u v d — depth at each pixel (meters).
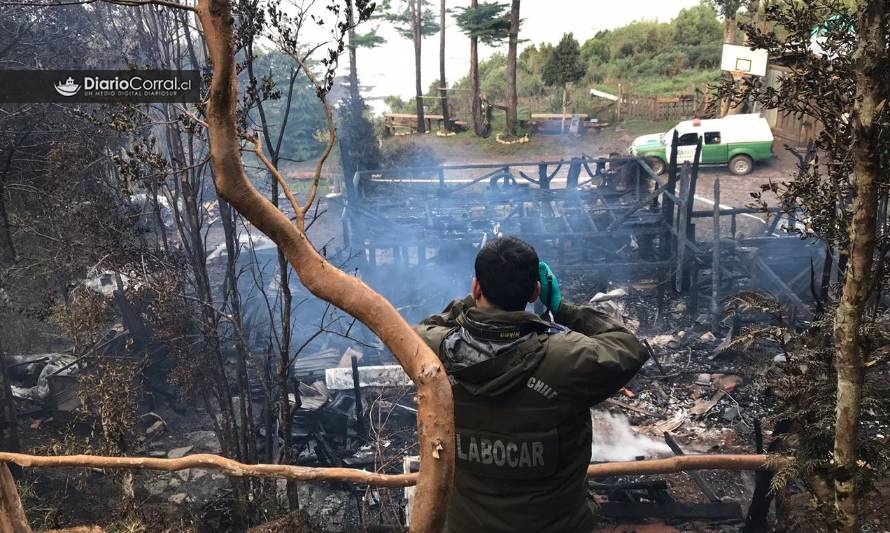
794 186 3.21
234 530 9.16
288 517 6.47
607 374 1.71
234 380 12.61
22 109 9.78
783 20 2.84
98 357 8.77
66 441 8.12
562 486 1.81
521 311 1.79
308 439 11.09
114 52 8.59
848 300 2.70
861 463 3.62
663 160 23.39
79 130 8.83
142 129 7.02
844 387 2.82
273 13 4.62
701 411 10.95
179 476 10.38
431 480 0.99
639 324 14.63
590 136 31.64
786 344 4.56
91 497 9.35
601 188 18.58
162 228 8.58
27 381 12.32
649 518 7.64
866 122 2.40
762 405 10.92
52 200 8.96
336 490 10.19
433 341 1.85
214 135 0.98
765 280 14.78
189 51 6.69
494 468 1.79
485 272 1.77
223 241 18.91
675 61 38.78
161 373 12.27
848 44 2.70
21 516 3.98
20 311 10.84
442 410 1.00
